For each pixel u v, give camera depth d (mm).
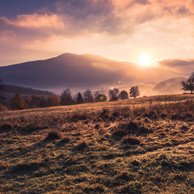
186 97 48000
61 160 6480
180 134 8555
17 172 5793
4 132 11883
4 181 5211
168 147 6984
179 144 7328
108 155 6578
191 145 6934
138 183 4586
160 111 14688
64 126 12211
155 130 9727
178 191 4141
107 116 15117
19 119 16609
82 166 5828
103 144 7980
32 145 8555
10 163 6562
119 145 7750
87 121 14055
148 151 6848
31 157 6953
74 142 8648
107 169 5480
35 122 14438
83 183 4789
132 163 5754
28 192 4547
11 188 4789
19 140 9680
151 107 16828
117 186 4551
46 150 7648
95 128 11508
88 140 8820
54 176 5344
